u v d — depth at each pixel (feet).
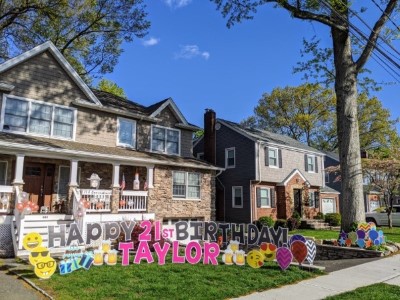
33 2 75.31
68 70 57.72
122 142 64.69
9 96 51.13
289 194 91.81
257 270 31.12
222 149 94.38
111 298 22.11
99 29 90.68
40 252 27.25
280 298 23.04
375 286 26.22
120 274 28.58
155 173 62.80
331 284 27.07
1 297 22.53
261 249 34.30
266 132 105.60
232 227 45.44
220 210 91.71
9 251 38.32
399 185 81.71
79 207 46.19
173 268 31.53
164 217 63.00
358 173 49.29
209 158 78.33
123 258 33.04
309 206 98.22
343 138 50.75
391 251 41.96
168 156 69.21
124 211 56.13
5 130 50.03
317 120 155.22
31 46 85.51
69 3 80.28
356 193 48.57
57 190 54.80
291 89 156.66
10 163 50.62
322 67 61.52
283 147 95.04
